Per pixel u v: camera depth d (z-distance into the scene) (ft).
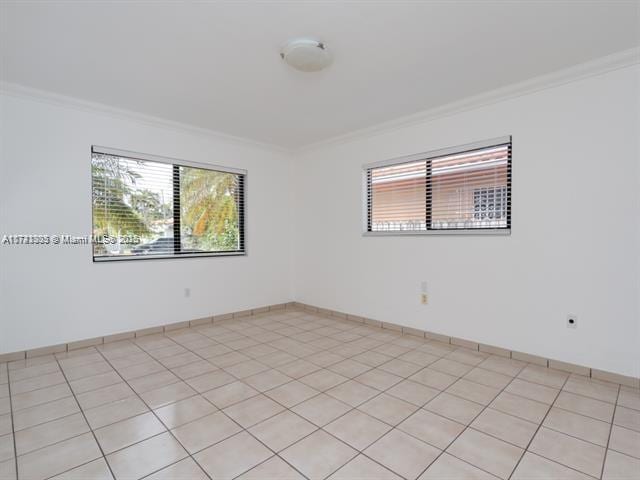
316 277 16.12
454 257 11.28
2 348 9.80
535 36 7.27
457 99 10.62
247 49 7.70
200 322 13.94
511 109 9.90
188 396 7.82
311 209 16.29
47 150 10.41
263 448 5.95
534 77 9.18
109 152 11.55
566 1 6.14
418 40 7.39
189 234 13.89
